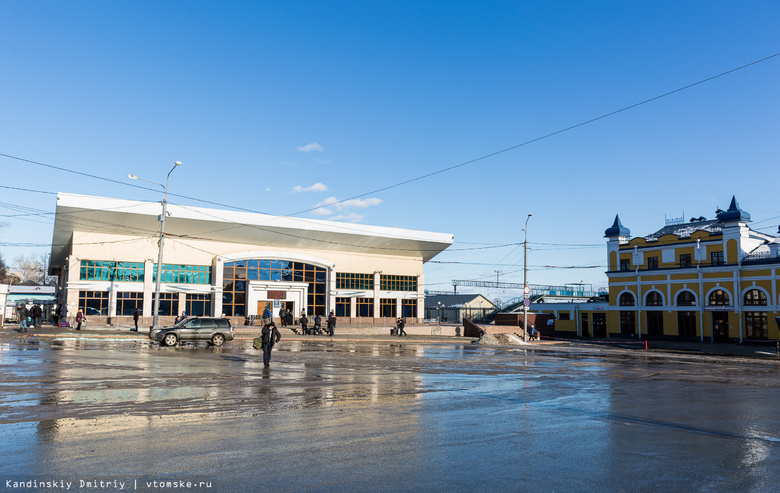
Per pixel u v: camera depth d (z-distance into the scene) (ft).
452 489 20.01
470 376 58.34
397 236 195.52
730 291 151.74
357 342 126.62
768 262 144.05
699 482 21.38
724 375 66.44
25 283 328.49
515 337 147.13
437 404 38.68
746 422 34.01
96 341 101.04
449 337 160.76
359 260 197.06
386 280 202.80
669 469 23.13
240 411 34.35
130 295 154.40
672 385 53.88
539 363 79.05
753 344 144.46
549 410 37.17
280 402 38.04
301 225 175.01
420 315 209.05
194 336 94.99
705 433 30.50
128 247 155.74
